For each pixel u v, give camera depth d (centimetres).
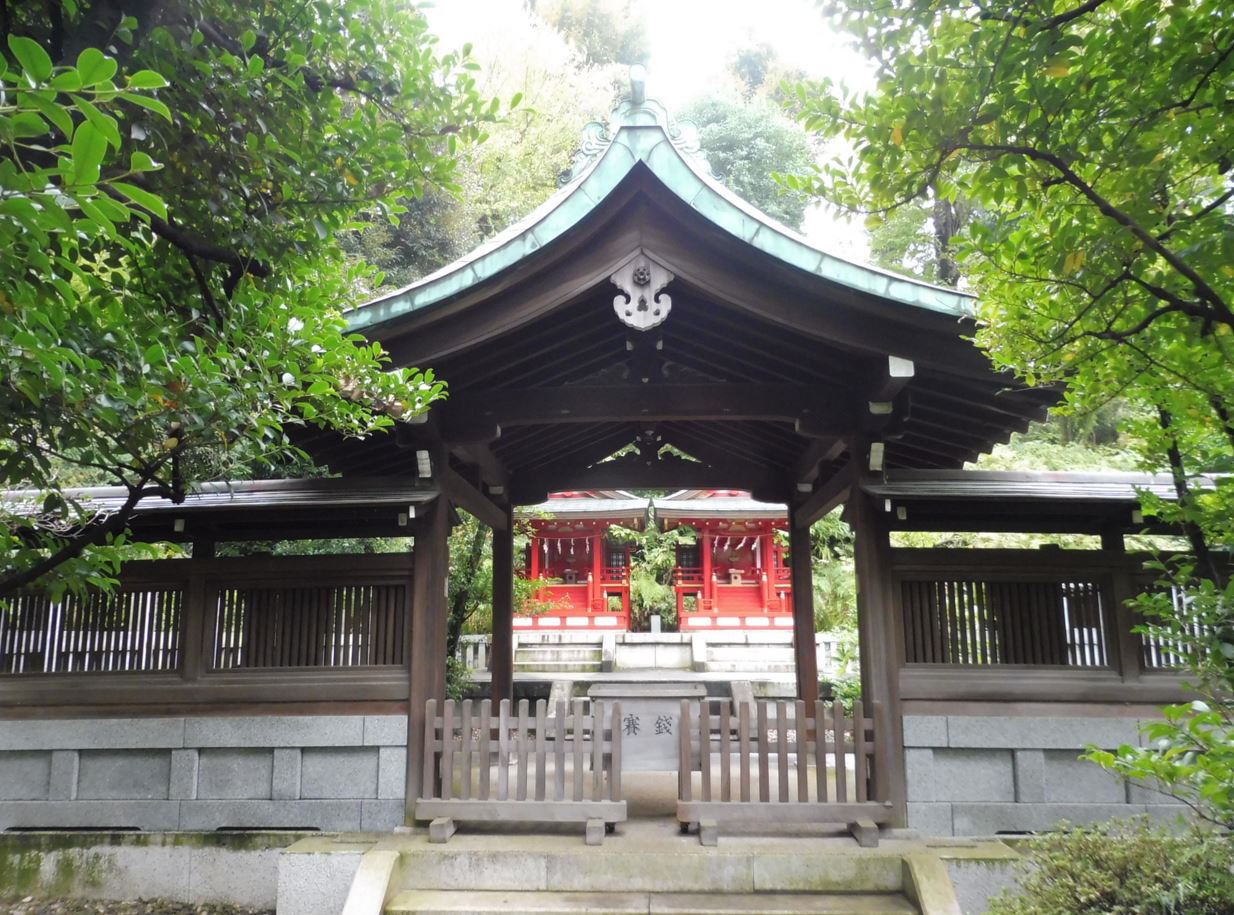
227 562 628
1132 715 587
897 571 601
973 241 303
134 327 373
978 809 576
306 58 412
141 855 592
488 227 2169
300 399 441
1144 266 273
